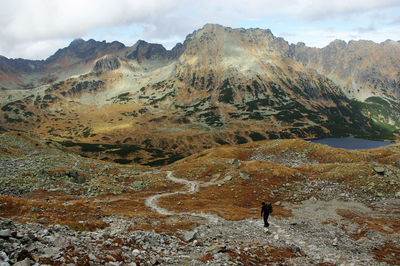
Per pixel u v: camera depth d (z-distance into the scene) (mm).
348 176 62125
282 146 127500
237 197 60688
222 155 124562
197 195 62781
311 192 58781
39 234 15055
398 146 119688
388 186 54438
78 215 30438
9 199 29859
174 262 15977
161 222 32500
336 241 28484
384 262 23094
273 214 43469
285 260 20797
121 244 17094
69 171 68125
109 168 87062
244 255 19750
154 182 74125
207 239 24688
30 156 89312
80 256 12781
